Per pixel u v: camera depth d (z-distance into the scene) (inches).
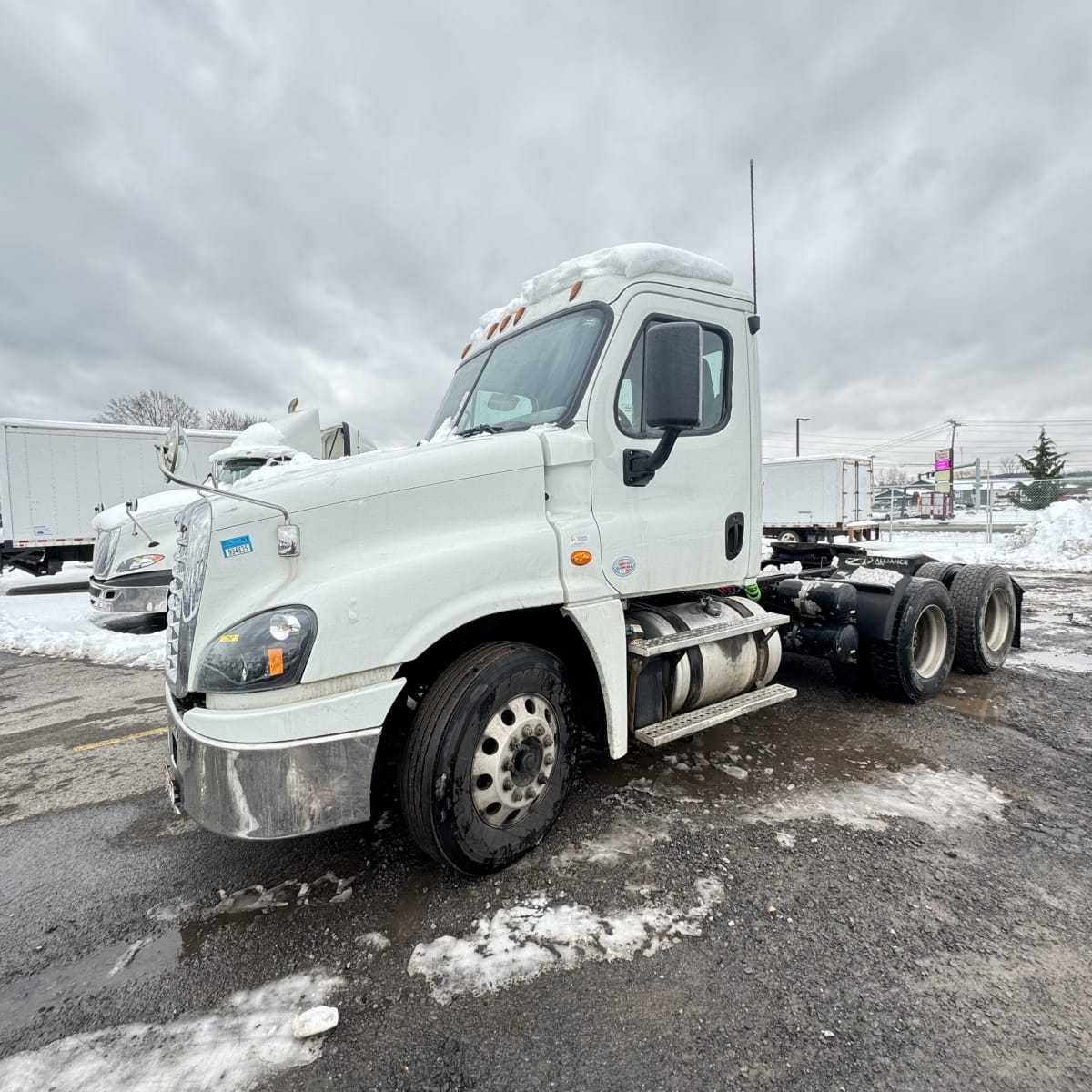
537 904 94.9
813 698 193.3
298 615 87.1
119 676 266.8
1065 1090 62.9
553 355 124.9
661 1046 69.4
